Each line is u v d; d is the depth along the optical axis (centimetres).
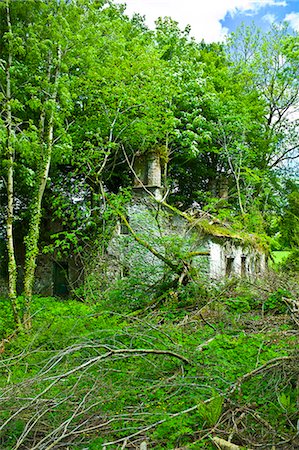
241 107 2259
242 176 2269
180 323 883
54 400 481
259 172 2211
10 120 1102
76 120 1562
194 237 1275
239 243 1747
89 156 1454
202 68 2184
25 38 1223
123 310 1116
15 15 1191
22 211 1819
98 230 1628
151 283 1242
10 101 1095
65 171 1777
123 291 1174
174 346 655
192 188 2388
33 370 660
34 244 1174
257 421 483
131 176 1834
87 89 1509
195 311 989
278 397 493
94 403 497
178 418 489
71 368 604
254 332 814
